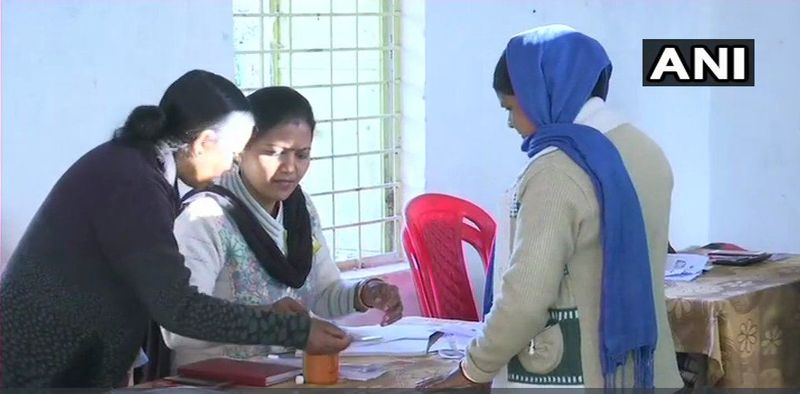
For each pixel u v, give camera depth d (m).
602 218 2.11
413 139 4.41
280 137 2.54
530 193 2.14
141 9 3.51
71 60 3.35
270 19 4.01
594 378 2.15
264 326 2.13
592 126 2.20
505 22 4.61
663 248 2.27
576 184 2.11
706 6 5.26
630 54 5.12
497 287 2.27
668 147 5.32
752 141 5.26
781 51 5.14
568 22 4.84
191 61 3.66
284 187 2.58
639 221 2.14
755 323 3.12
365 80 4.34
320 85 4.19
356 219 4.36
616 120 2.25
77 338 2.07
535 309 2.10
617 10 5.04
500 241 2.27
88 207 2.05
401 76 4.43
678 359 3.16
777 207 5.23
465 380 2.19
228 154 2.19
